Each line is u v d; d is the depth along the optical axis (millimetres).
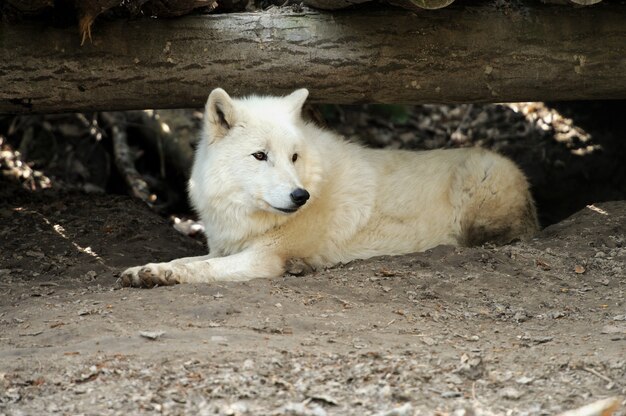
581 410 6227
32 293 10227
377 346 8016
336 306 9391
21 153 18156
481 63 11656
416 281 10250
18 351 7871
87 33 11273
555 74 11773
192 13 11648
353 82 11703
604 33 11648
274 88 11766
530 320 9117
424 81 11727
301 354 7648
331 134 12102
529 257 10992
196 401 6656
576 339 8352
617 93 12102
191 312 8938
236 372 7176
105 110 12055
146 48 11438
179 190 19016
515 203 12398
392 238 11891
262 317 8812
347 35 11500
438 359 7625
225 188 10828
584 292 9977
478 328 8828
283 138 10617
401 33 11500
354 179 11648
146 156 19609
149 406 6566
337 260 11688
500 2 11633
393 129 20500
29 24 11328
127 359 7469
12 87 11477
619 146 17047
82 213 13820
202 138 11648
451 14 11508
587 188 17141
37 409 6586
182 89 11703
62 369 7312
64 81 11500
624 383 7039
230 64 11547
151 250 12539
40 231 12930
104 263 11828
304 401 6684
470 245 12422
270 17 11570
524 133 18344
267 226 10984
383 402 6711
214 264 10664
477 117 19406
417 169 12242
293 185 10266
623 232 11742
